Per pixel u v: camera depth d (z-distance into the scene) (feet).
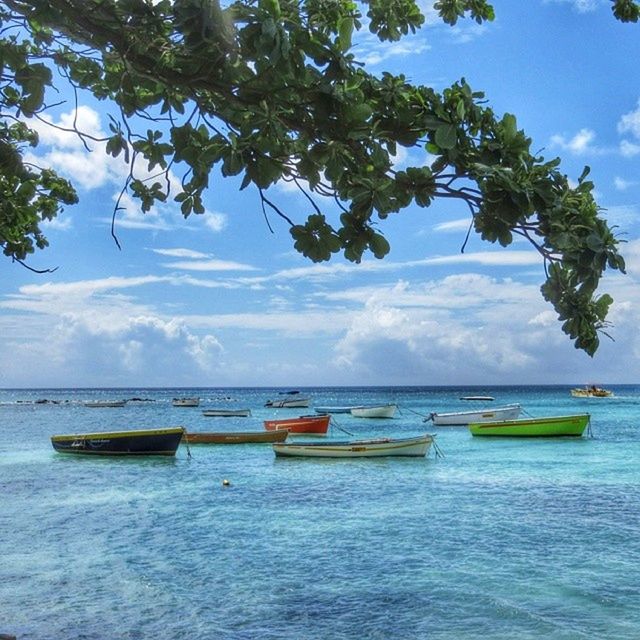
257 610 46.26
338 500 87.20
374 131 10.16
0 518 77.15
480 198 10.01
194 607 46.98
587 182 9.48
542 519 73.82
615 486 97.04
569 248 9.02
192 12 8.88
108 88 15.12
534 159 9.53
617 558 57.82
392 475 109.91
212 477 109.40
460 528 69.72
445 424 216.33
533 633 41.78
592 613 45.01
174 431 134.31
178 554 60.64
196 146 11.50
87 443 140.05
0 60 12.13
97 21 10.39
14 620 44.57
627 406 357.00
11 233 22.76
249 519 75.41
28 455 142.41
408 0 15.49
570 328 10.55
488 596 48.37
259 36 8.75
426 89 10.12
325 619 44.60
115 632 42.55
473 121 9.81
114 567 56.59
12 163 15.46
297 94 10.03
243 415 294.87
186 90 11.00
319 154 10.41
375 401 496.64
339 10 11.53
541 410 317.83
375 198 9.68
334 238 10.80
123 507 83.61
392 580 52.34
